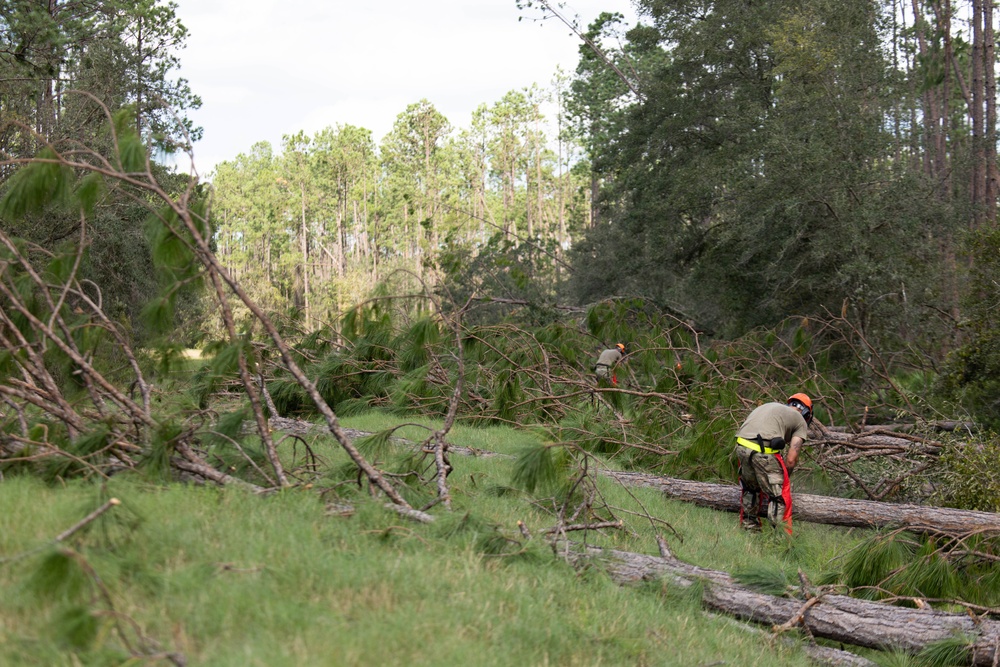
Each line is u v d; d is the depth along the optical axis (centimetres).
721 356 1349
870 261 1678
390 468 694
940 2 2927
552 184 8525
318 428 910
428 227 2303
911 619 558
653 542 720
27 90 1805
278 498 579
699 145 2750
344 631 376
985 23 2261
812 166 1781
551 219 8006
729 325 2275
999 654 524
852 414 1239
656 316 1602
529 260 2409
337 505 595
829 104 1895
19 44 1922
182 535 459
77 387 679
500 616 445
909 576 641
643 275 2748
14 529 439
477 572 498
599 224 3366
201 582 406
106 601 356
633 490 906
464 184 8425
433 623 407
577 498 751
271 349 1178
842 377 1368
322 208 8756
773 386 1216
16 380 640
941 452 938
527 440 690
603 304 1534
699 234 2577
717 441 971
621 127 2919
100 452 598
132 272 1898
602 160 3036
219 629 366
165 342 685
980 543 700
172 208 607
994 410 1067
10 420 634
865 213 1689
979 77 2416
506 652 402
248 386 626
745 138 2412
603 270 2989
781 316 2069
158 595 391
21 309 602
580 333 1451
